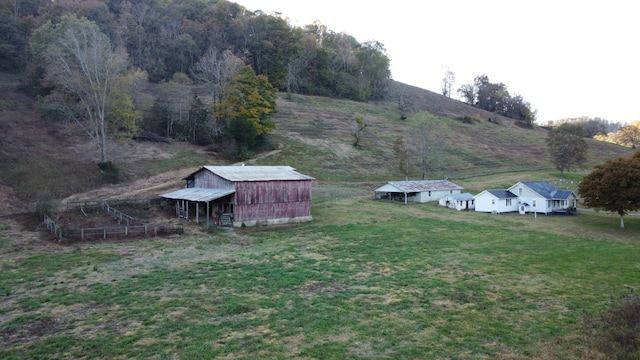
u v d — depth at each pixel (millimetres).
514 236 36812
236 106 75875
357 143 88250
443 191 62219
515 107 156250
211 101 90000
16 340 15242
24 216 39844
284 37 121750
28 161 52438
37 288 21250
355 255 29094
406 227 40344
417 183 61781
